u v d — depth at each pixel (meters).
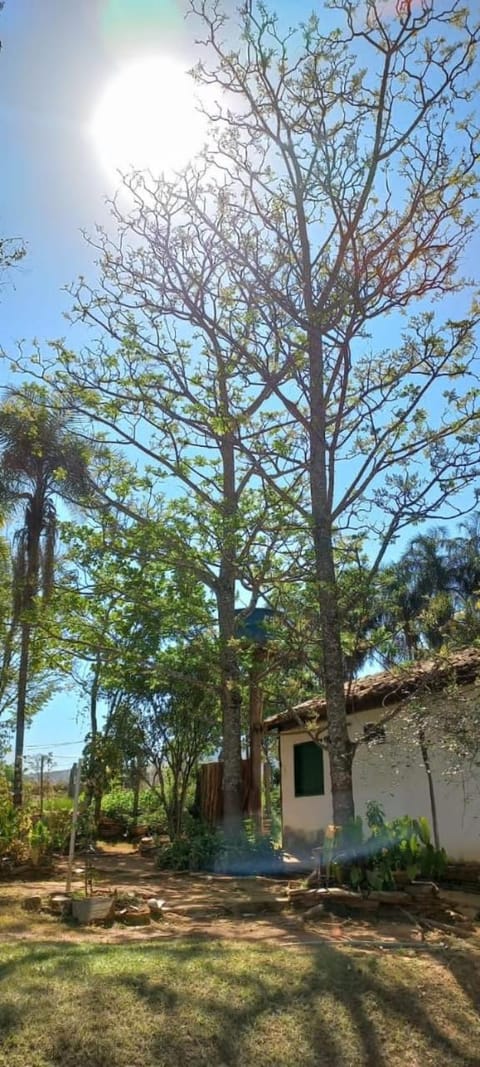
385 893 8.64
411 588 35.06
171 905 9.23
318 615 12.13
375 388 12.30
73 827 10.21
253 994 5.55
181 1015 5.19
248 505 14.22
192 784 18.84
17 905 8.89
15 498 21.08
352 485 12.24
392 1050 5.19
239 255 12.01
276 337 12.08
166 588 14.90
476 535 37.22
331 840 9.44
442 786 13.13
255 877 12.55
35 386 15.01
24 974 5.66
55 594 15.47
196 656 14.84
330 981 5.87
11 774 20.86
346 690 13.30
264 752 21.53
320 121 11.41
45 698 23.27
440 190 11.40
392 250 11.70
